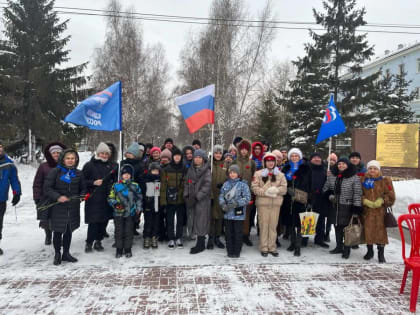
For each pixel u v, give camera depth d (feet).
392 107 62.03
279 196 16.85
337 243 17.44
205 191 16.67
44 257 16.17
